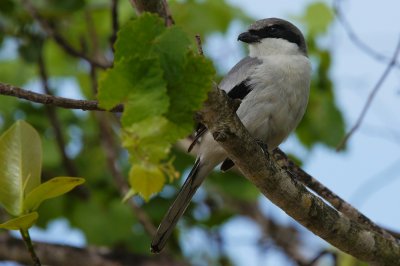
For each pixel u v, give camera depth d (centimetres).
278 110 953
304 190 727
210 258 1309
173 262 1205
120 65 502
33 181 602
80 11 1235
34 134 607
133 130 512
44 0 1155
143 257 1196
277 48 1048
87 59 1140
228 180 1230
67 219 1264
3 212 1153
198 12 1285
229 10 1330
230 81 978
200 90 521
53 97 587
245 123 952
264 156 677
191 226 1309
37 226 1262
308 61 1002
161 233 888
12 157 601
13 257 1169
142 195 525
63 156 1190
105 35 1355
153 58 505
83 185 1223
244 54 1319
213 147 933
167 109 511
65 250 1174
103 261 1180
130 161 517
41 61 1215
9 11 1193
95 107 592
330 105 1275
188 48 516
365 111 916
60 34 1238
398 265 781
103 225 1206
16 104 1264
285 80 957
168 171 529
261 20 1099
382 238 779
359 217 942
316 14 1359
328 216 746
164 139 515
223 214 1325
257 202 1415
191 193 950
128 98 510
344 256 995
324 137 1279
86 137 1295
